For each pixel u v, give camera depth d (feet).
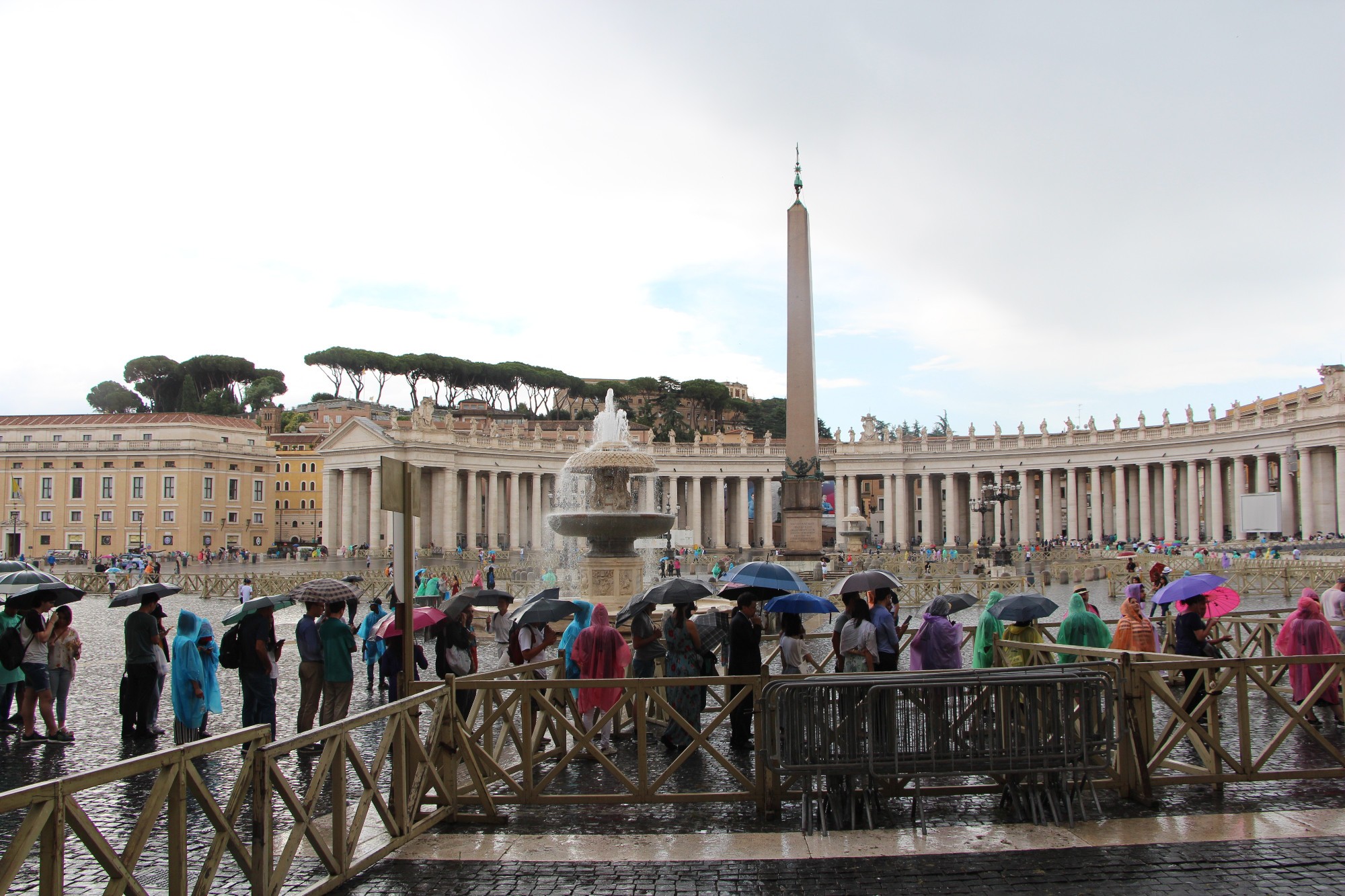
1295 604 100.07
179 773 18.40
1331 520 213.87
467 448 263.08
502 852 24.52
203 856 25.26
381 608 53.36
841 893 21.48
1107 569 143.84
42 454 280.51
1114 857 23.34
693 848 24.56
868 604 36.14
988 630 40.83
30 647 39.83
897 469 283.18
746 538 287.07
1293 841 24.20
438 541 259.39
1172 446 243.81
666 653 36.32
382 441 255.50
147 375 398.42
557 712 27.86
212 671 39.58
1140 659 29.76
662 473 281.74
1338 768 29.25
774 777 26.86
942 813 27.40
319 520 346.33
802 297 117.08
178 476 278.26
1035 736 26.11
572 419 422.41
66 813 16.16
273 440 351.67
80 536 278.87
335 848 22.24
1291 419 216.54
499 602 42.32
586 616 39.32
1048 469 268.21
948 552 183.01
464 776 33.19
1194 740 29.55
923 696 26.07
